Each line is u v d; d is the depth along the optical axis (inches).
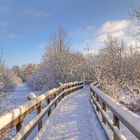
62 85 685.9
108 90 704.4
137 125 104.3
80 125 314.0
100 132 267.0
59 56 1737.2
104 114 271.9
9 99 428.5
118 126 186.2
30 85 2327.8
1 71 547.5
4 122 133.0
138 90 703.1
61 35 1840.6
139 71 950.4
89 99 614.2
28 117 423.5
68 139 252.2
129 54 1147.9
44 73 1793.8
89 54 1923.0
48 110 343.0
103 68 1128.2
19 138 163.5
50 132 280.7
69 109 454.3
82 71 1781.5
